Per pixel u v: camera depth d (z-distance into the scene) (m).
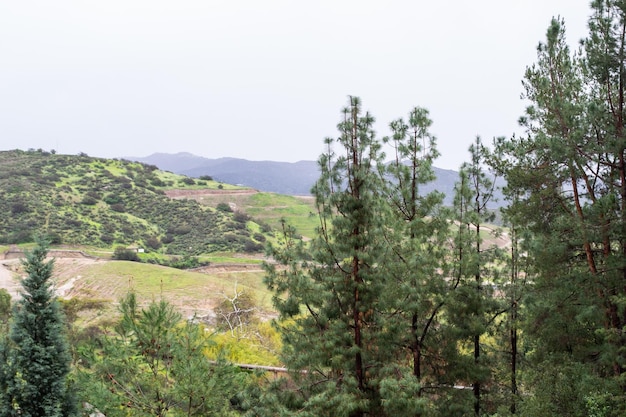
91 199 117.25
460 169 17.66
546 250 15.99
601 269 15.59
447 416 16.86
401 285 15.53
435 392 17.62
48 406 14.22
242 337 35.94
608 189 16.58
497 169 19.80
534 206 17.78
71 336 23.52
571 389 14.96
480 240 19.38
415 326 17.00
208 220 119.12
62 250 85.31
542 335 17.08
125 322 13.41
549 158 17.05
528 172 18.09
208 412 12.84
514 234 20.12
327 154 15.67
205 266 89.62
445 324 17.62
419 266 15.82
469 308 17.02
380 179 17.25
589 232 15.34
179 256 96.38
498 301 19.33
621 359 14.02
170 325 13.55
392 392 13.30
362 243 15.49
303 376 16.16
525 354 20.81
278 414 14.30
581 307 15.34
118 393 12.70
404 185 18.34
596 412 13.34
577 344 16.80
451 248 17.23
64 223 100.06
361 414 14.99
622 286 14.81
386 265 15.90
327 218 15.79
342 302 15.83
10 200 105.88
